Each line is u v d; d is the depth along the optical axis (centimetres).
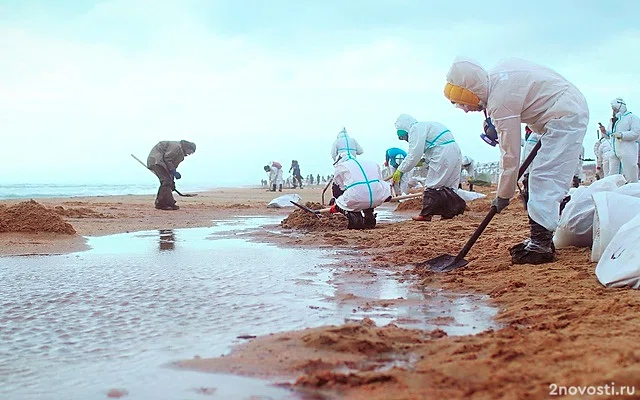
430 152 1099
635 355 251
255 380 269
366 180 980
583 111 558
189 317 393
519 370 252
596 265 512
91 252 730
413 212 1552
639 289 416
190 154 1684
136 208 1720
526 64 566
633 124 1505
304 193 3406
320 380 259
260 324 372
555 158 552
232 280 528
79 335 354
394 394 240
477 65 557
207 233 988
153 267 606
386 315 391
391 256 671
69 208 1541
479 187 2842
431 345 308
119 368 293
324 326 359
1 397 259
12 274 566
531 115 562
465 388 240
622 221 509
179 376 279
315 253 717
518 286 454
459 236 820
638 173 1541
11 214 902
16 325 379
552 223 554
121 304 434
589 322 326
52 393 262
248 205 1947
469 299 439
